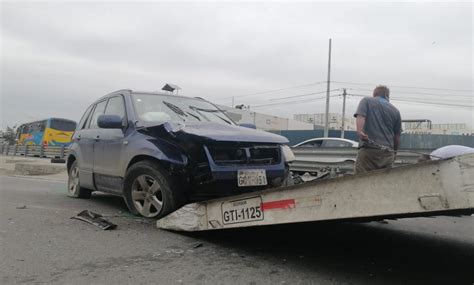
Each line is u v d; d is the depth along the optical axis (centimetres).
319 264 430
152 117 598
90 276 368
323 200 381
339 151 1079
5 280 355
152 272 383
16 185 1114
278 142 549
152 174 535
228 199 455
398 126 591
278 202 414
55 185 1125
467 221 722
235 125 632
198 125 545
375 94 593
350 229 628
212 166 490
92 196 832
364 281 385
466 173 302
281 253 464
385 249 508
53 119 3631
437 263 453
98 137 672
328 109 3659
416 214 377
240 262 424
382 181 345
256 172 516
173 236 506
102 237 493
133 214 570
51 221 575
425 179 322
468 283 388
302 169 1064
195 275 380
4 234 498
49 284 348
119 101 657
